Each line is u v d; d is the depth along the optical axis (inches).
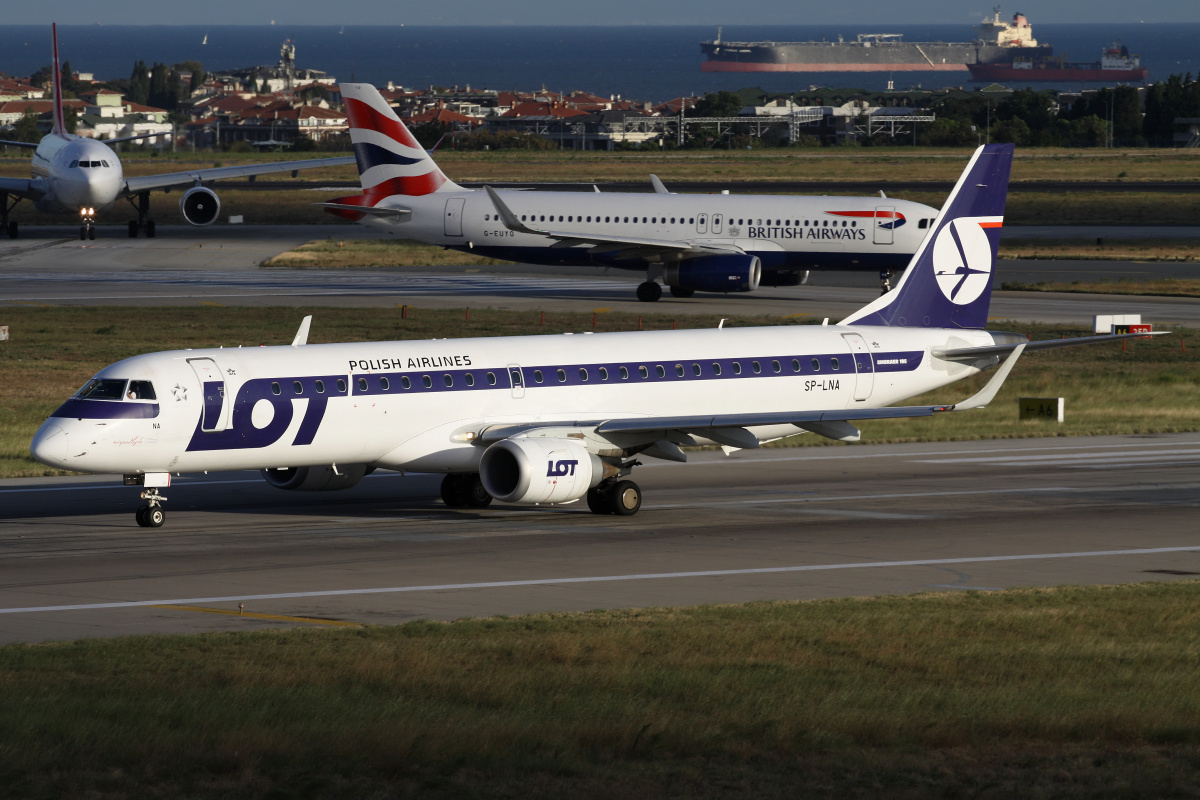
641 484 6279.5
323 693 2854.3
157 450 4987.7
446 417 5438.0
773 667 3169.3
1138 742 2608.3
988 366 6766.7
